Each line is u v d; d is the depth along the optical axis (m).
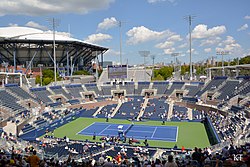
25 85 76.50
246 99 55.69
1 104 56.41
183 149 39.00
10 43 127.12
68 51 148.25
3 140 35.66
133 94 93.88
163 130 55.34
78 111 73.75
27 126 51.84
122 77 95.12
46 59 151.50
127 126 60.34
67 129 58.22
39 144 42.47
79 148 40.88
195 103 72.62
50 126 57.25
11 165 13.74
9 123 47.50
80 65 173.00
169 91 90.06
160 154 37.19
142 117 67.81
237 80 71.75
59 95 82.31
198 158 16.52
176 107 75.00
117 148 41.16
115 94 95.12
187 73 167.12
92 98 88.44
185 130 54.81
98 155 35.50
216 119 54.03
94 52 178.75
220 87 75.31
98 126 60.97
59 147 41.12
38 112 62.62
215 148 33.81
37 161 15.70
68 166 16.42
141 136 50.69
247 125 39.75
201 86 84.38
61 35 168.88
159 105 77.81
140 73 129.25
